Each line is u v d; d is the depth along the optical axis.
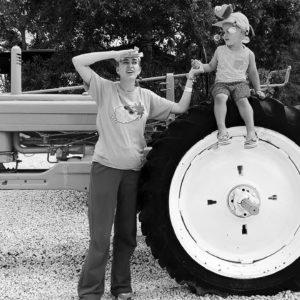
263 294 3.47
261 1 10.09
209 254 3.48
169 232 3.41
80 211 6.17
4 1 11.18
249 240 3.53
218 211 3.50
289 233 3.54
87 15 9.53
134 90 3.25
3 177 3.88
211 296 3.46
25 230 5.34
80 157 4.19
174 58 10.34
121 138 3.15
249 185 3.49
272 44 10.94
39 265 4.22
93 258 3.22
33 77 10.25
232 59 3.28
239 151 3.48
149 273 3.96
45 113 3.87
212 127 3.38
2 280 3.86
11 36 14.77
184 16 9.49
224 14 3.27
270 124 3.42
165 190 3.39
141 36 10.08
